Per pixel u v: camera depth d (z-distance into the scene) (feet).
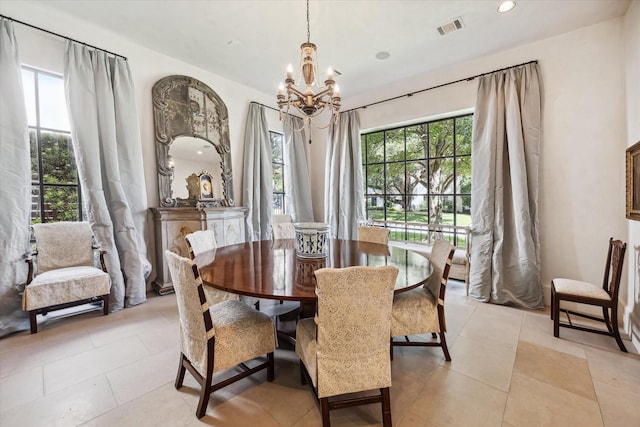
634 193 6.86
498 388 5.30
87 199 8.69
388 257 6.99
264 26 8.96
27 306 7.22
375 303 4.11
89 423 4.48
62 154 9.16
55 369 5.87
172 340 7.09
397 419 4.57
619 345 6.62
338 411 4.81
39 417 4.59
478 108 10.37
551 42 9.32
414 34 9.29
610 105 8.38
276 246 8.56
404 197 14.43
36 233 8.36
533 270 9.18
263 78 13.01
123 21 8.82
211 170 12.25
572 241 9.10
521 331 7.63
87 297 8.10
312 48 6.68
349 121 14.85
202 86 11.90
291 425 4.48
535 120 9.36
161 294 10.30
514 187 9.50
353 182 14.83
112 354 6.45
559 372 5.77
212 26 9.01
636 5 7.20
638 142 6.59
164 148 10.81
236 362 4.82
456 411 4.73
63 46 8.68
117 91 9.40
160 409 4.79
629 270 7.66
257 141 13.93
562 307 9.14
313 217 17.12
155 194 10.86
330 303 3.98
